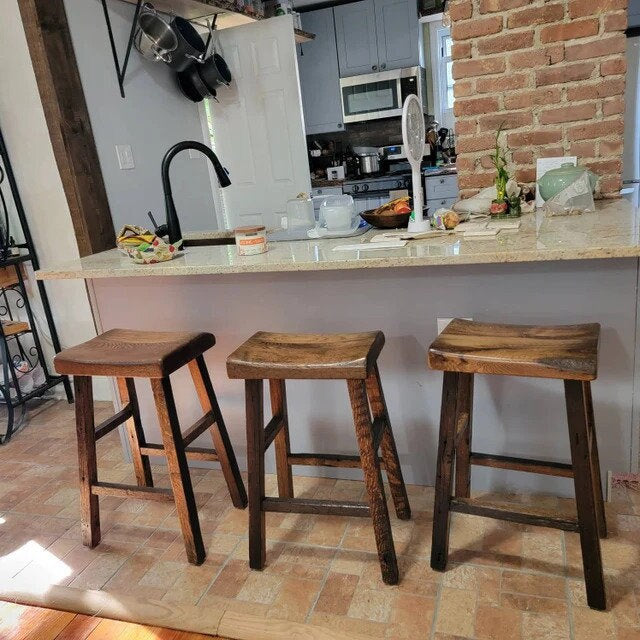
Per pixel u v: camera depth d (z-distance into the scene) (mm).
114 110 2852
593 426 1512
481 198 2039
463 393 1610
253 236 1851
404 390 1894
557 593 1462
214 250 2061
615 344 1636
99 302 2164
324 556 1695
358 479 2086
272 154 3641
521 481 1871
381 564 1529
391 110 4695
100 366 1592
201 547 1720
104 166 2787
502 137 2104
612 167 2016
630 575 1490
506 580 1523
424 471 1973
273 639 1408
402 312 1805
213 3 3119
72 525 1990
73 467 2410
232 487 1949
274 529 1839
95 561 1774
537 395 1761
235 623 1460
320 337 1586
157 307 2094
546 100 2016
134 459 2027
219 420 1885
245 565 1689
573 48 1934
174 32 2902
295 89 3463
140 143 3053
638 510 1733
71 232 2807
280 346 1534
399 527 1780
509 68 2020
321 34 4746
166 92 3277
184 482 1650
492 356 1300
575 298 1628
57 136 2521
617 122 1964
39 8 2373
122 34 2896
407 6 4445
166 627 1504
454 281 1720
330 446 2066
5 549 1880
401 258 1525
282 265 1643
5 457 2545
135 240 1969
